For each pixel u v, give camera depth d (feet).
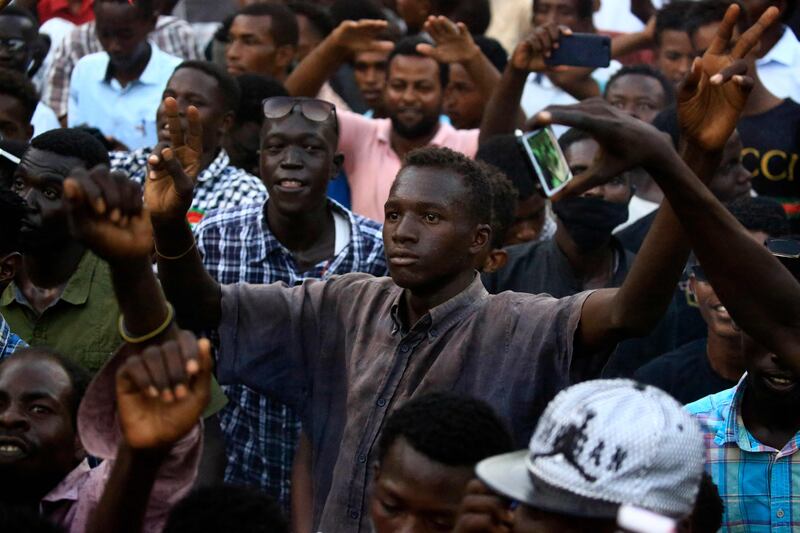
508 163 21.89
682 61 28.55
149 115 27.81
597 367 13.78
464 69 26.76
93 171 10.38
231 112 23.22
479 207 13.96
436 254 13.67
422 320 13.98
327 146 19.85
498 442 11.62
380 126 25.80
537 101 29.43
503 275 20.72
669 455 9.53
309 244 20.01
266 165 19.83
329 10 31.68
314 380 14.83
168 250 13.99
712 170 12.31
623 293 13.03
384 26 26.71
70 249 17.38
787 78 27.02
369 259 19.99
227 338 14.90
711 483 12.87
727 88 12.04
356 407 14.07
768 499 14.48
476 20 31.17
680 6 28.71
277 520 11.35
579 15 30.27
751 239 11.89
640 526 8.30
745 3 27.02
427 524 11.44
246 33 28.35
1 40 26.05
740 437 14.61
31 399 13.47
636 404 9.68
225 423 18.38
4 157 18.57
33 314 17.38
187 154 14.16
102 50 29.81
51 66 29.96
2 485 13.55
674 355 18.69
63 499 13.71
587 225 20.11
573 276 20.54
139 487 10.08
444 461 11.39
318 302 14.92
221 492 11.40
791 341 12.00
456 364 13.80
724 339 17.76
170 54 30.68
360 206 25.35
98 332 17.19
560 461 9.61
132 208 10.52
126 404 9.86
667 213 12.70
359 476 13.88
